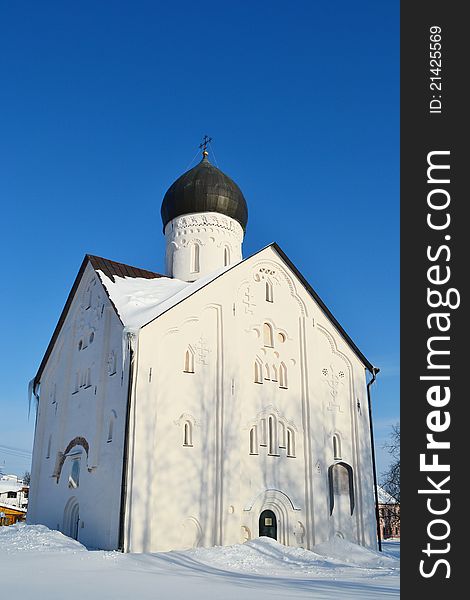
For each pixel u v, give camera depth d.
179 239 38.50
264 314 32.59
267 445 30.33
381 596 13.79
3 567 18.30
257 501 28.70
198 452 27.23
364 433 34.56
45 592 13.41
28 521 34.28
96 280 32.69
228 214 38.97
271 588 15.22
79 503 28.38
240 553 23.61
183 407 27.42
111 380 28.20
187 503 26.14
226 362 29.41
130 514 24.03
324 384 34.03
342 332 35.53
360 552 28.70
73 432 31.17
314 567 22.20
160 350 27.36
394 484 56.22
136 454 24.94
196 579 16.94
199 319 29.39
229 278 31.33
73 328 34.38
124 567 19.30
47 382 36.97
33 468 35.25
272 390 31.48
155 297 30.77
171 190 39.50
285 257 34.31
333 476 32.47
